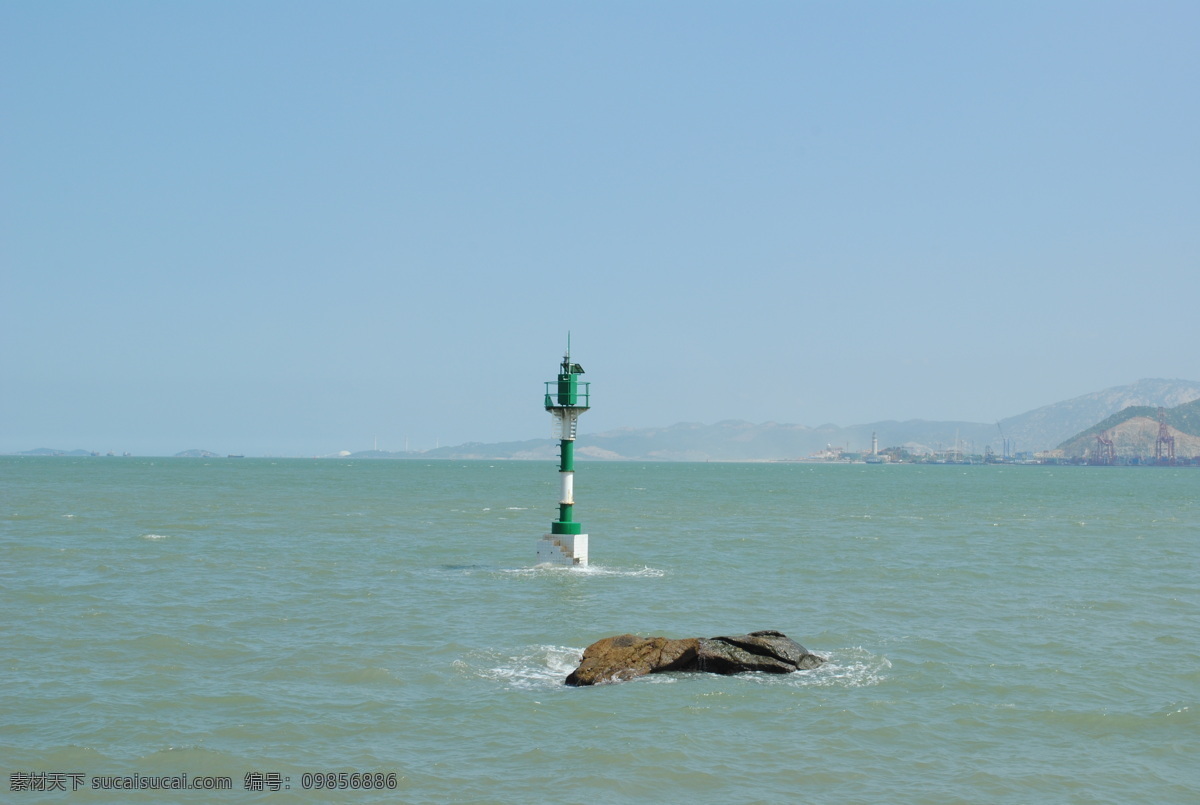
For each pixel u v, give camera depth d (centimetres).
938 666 2712
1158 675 2628
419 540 5997
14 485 14338
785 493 14738
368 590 3903
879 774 1909
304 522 7356
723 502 11456
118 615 3284
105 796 1772
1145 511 10369
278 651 2803
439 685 2483
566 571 4494
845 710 2300
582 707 2309
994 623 3334
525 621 3291
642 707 2314
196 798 1769
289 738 2070
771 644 2686
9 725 2112
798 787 1844
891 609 3597
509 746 2042
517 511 9150
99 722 2141
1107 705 2348
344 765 1927
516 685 2495
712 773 1903
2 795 1764
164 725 2130
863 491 16188
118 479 17725
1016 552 5631
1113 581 4394
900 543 6119
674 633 3136
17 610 3353
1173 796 1822
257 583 4047
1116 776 1911
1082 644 2998
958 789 1841
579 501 11319
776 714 2272
